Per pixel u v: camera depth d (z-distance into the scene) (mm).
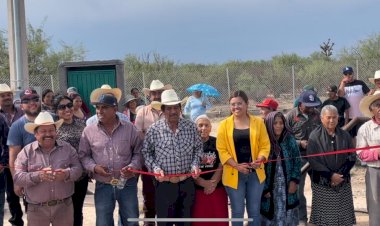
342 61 27484
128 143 5824
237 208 5875
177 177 5750
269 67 26625
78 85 13789
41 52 30484
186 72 25484
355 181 10164
